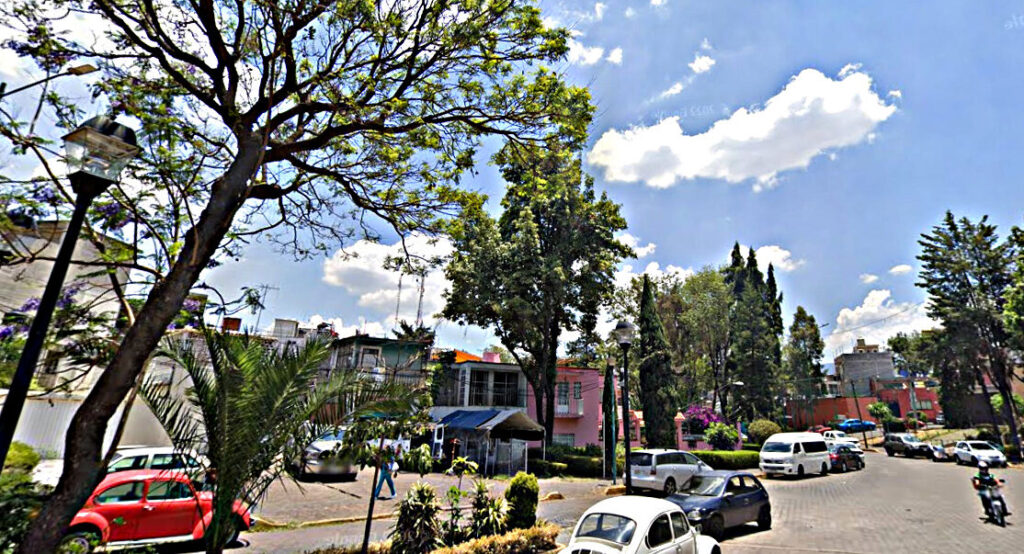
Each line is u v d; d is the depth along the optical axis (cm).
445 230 989
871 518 1465
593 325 3275
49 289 456
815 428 5475
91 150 486
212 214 576
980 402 5181
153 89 711
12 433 411
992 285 3972
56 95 623
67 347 622
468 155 938
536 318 2805
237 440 607
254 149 641
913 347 4788
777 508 1664
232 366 636
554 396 3234
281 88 749
